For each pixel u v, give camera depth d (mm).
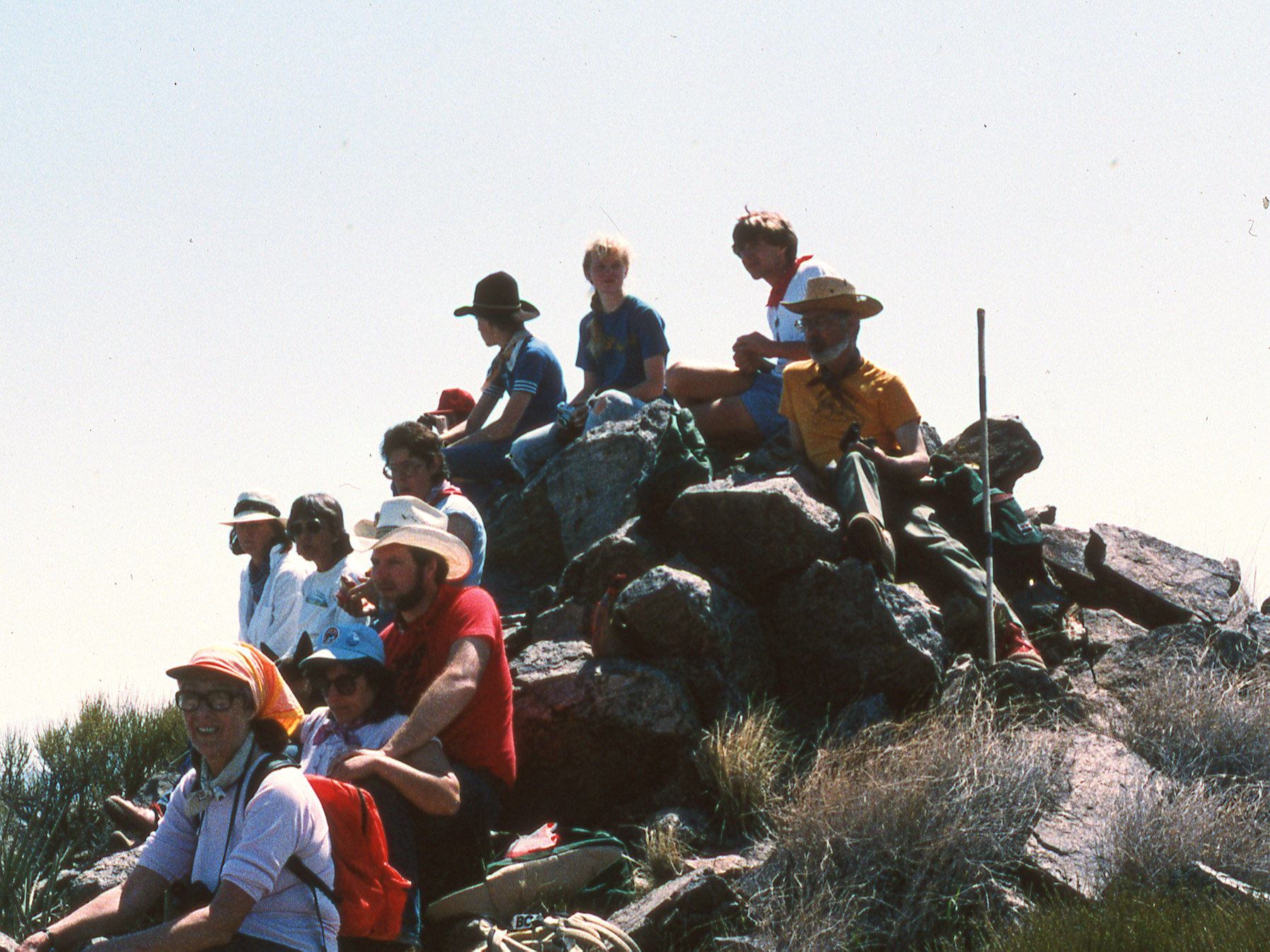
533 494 8094
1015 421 8414
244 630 6719
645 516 6926
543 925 4457
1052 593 7371
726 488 6742
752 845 5504
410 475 6418
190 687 3768
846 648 6348
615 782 5953
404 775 4551
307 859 3729
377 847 3980
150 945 3506
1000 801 5262
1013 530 7328
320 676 4738
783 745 6066
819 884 5035
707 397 8016
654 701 5863
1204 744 5785
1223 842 5082
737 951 4789
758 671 6363
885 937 4887
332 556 6410
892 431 7254
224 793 3760
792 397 7375
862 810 5207
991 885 4980
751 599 6648
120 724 7789
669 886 4973
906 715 6234
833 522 6648
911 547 6926
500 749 5031
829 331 7199
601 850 5230
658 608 6094
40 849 6777
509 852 5371
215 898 3592
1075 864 5035
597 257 8664
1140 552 7773
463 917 4836
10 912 6094
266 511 6715
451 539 5129
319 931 3732
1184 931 4336
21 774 7508
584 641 6457
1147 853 4965
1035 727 6031
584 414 8250
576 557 7332
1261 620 7125
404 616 5219
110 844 6934
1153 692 6160
